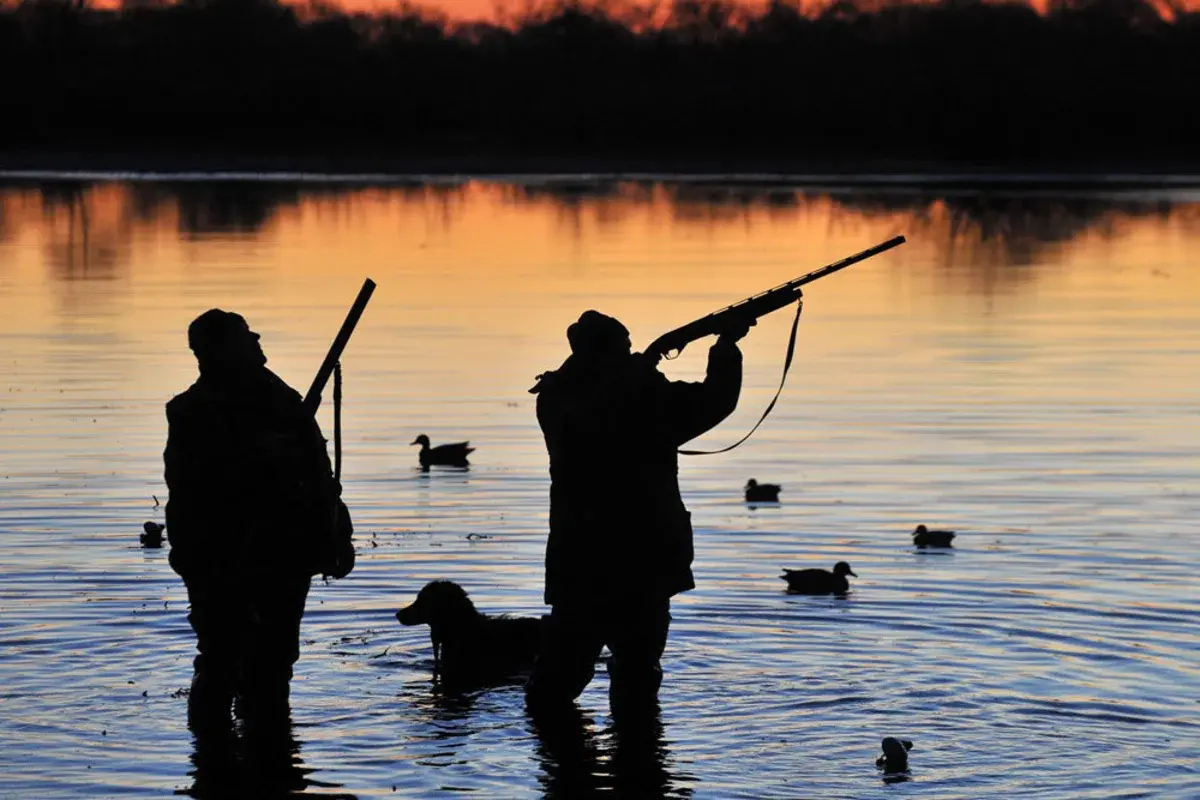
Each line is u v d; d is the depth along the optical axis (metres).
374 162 133.38
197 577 10.29
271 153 138.75
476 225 62.66
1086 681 10.85
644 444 10.78
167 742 9.87
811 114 144.38
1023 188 97.12
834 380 24.70
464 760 9.65
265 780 9.26
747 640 11.93
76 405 22.14
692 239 55.12
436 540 15.10
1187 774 9.21
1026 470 18.19
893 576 13.70
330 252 49.41
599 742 9.93
